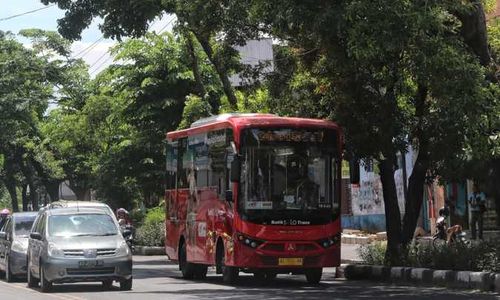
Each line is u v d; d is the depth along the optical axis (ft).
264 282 59.31
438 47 43.21
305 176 54.03
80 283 58.70
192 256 61.93
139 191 117.39
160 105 97.45
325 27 42.42
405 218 60.54
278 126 53.83
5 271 67.31
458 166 56.65
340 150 55.31
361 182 113.29
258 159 53.21
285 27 44.86
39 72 145.28
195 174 61.77
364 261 64.59
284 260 52.85
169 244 68.69
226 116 56.85
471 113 44.45
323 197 54.24
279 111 65.72
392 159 59.11
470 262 51.13
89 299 46.16
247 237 52.39
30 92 144.97
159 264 86.38
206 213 58.80
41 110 149.28
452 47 44.62
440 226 73.46
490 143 48.14
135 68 99.96
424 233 93.09
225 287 54.44
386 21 40.98
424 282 52.75
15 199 213.87
